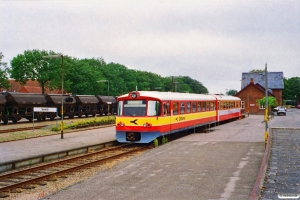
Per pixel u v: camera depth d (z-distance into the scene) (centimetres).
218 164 1486
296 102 13150
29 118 4631
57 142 2427
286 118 5566
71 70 7869
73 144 2319
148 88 11331
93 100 5950
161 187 1128
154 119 2288
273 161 1492
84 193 1073
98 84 8206
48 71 7344
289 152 1752
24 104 4453
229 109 4466
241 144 2094
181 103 2736
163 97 2409
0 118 4134
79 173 1509
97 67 9912
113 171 1380
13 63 7312
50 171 1559
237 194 1030
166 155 1738
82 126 3562
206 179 1223
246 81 9300
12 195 1170
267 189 1028
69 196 1045
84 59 10338
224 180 1205
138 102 2331
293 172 1262
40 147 2175
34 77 7312
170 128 2498
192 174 1306
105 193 1070
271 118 5409
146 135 2298
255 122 4425
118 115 2372
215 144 2106
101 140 2533
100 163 1728
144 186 1145
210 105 3572
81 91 7938
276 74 9538
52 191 1210
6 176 1416
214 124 3897
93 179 1252
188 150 1886
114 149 2214
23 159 1673
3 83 6009
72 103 5319
